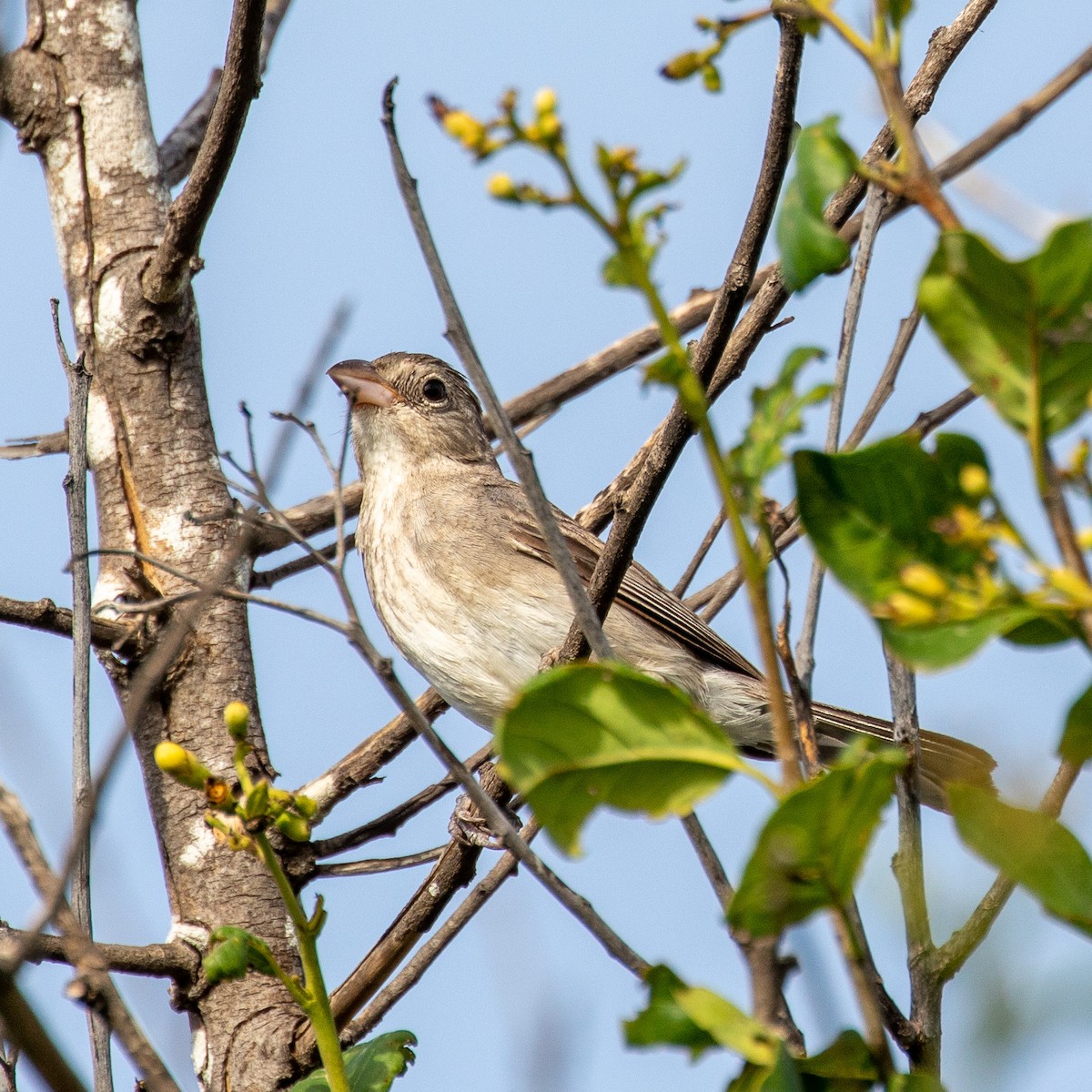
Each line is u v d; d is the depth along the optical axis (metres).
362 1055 6.67
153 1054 5.68
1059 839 4.09
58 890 5.00
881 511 4.31
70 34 11.09
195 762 5.68
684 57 4.81
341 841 9.74
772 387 4.52
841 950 4.43
